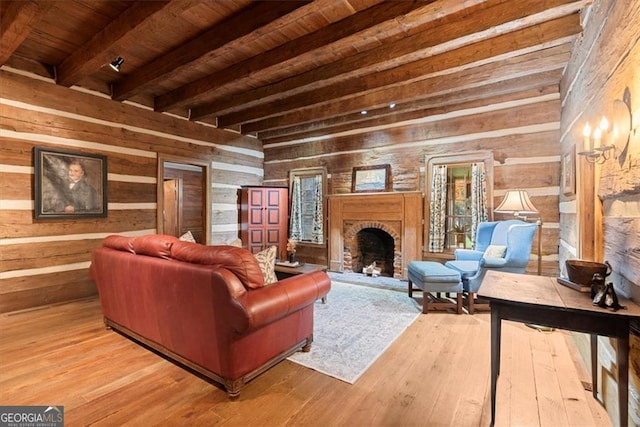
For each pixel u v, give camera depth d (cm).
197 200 812
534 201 409
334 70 359
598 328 153
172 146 502
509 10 255
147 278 245
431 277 352
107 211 423
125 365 240
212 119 566
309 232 628
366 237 590
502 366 242
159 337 247
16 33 268
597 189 216
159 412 186
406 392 207
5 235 344
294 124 539
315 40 298
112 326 301
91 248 409
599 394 204
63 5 264
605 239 206
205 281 203
